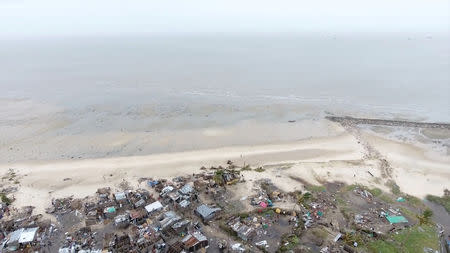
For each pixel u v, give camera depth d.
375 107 119.38
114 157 80.75
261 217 56.47
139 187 67.44
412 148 86.81
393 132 97.12
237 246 49.19
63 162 78.19
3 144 87.25
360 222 55.53
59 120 104.62
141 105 119.56
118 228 53.94
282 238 51.25
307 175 71.31
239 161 79.12
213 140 90.75
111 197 63.41
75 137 92.19
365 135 94.75
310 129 98.75
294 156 81.94
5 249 49.12
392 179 71.44
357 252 48.00
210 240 51.03
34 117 107.19
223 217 56.38
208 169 74.81
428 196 65.94
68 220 56.34
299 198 62.25
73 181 69.75
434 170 76.00
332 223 55.09
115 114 110.31
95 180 70.19
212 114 110.88
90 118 106.62
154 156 81.25
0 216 57.09
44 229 53.69
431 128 99.75
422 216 57.94
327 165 75.56
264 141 90.50
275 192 63.84
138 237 51.31
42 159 79.62
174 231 52.56
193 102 123.44
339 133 95.69
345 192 65.06
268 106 119.62
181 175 72.12
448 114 112.00
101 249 48.88
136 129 97.81
